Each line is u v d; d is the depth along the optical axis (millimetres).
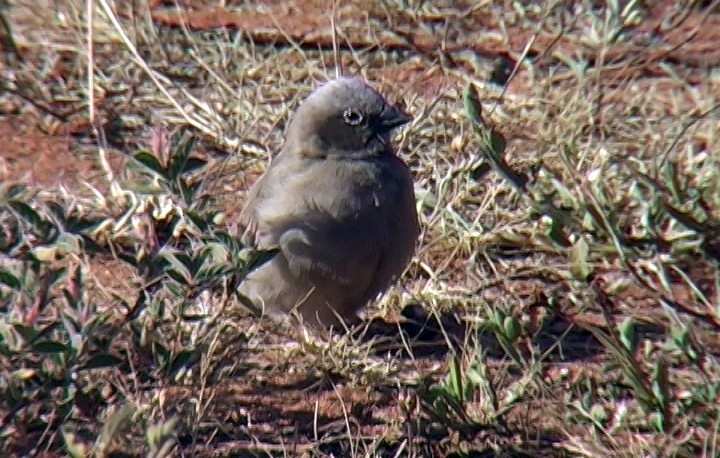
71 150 14656
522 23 17438
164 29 16812
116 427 7992
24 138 14883
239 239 9359
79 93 15453
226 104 15031
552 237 11156
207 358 9594
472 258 12500
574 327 11555
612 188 13250
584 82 15031
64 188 12945
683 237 12047
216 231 9273
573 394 10414
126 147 14680
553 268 12367
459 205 13156
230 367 10375
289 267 11008
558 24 17031
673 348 10141
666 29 16906
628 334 9906
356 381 10703
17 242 8977
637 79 16281
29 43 16047
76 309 8820
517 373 10969
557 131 14023
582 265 10336
